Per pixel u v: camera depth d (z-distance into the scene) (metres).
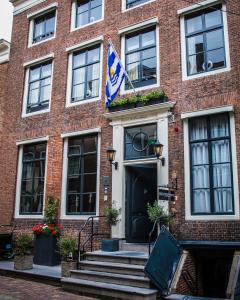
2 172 13.77
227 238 8.45
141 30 11.36
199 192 9.25
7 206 13.22
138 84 11.00
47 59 13.50
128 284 7.37
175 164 9.55
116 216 9.73
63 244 8.86
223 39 9.71
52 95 12.94
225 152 9.05
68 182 11.84
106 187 10.69
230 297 6.81
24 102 13.90
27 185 13.02
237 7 9.55
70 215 11.39
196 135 9.59
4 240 11.88
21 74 14.27
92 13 12.91
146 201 10.53
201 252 8.51
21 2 15.17
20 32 14.87
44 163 12.68
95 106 11.64
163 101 10.05
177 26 10.52
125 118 10.77
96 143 11.45
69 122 12.17
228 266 8.44
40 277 8.79
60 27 13.46
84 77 12.44
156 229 10.12
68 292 7.75
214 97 9.34
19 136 13.58
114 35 11.85
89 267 8.39
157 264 7.36
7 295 7.20
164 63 10.51
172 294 7.13
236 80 9.12
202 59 9.95
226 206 8.80
